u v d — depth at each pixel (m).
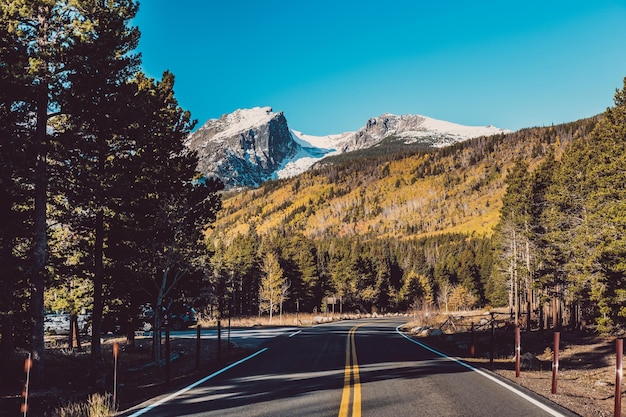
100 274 13.55
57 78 11.99
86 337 28.66
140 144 14.18
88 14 12.87
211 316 62.34
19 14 12.04
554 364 9.85
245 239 78.88
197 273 19.61
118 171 13.38
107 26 12.48
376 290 93.75
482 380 10.85
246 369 13.31
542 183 40.97
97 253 13.56
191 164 18.39
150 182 16.03
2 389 10.94
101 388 11.30
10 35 11.69
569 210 34.69
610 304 25.16
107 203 12.60
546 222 37.78
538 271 36.84
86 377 13.55
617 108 25.67
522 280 44.28
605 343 27.38
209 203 18.30
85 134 12.73
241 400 8.55
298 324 44.00
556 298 37.62
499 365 15.03
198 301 21.27
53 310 21.89
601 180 25.30
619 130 25.11
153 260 16.30
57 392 10.89
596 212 27.00
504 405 7.94
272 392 9.34
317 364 14.20
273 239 89.56
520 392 9.27
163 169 16.61
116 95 12.82
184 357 17.80
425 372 12.22
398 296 105.38
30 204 14.44
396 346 20.88
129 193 12.91
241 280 71.56
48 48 11.97
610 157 25.25
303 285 79.25
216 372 12.80
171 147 17.48
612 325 25.50
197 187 18.14
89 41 12.23
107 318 18.38
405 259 135.50
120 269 15.63
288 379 11.16
